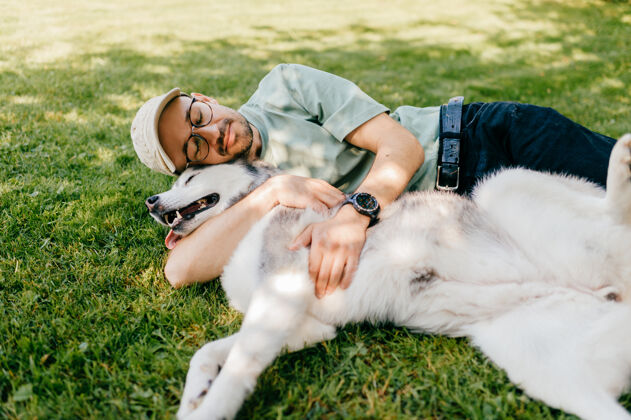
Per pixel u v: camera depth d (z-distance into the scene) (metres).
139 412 1.65
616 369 1.63
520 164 2.33
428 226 2.05
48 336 1.96
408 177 2.22
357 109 2.39
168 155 2.39
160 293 2.29
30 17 11.30
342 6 14.18
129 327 2.04
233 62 7.72
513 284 1.88
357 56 8.42
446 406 1.64
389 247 2.03
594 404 1.56
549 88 6.20
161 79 6.41
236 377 1.68
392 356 1.90
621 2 13.44
